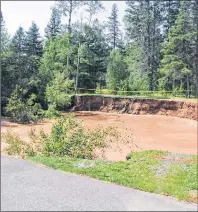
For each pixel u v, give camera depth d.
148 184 8.78
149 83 46.09
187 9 44.34
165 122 31.33
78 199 7.54
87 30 43.97
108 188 8.45
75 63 44.47
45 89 37.47
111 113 38.12
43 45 55.81
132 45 54.56
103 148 15.05
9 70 35.84
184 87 49.66
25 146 15.87
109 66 45.53
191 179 9.64
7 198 7.45
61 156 13.04
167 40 52.81
